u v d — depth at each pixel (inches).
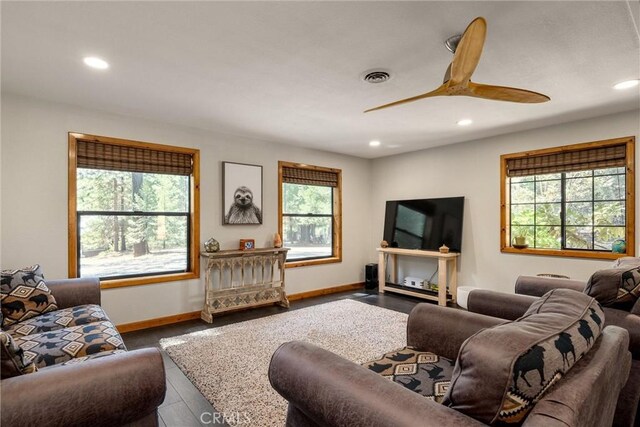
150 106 133.6
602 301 75.9
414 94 121.1
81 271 139.1
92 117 137.0
